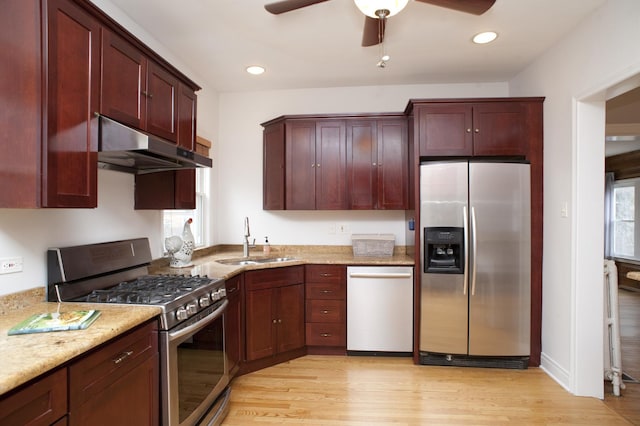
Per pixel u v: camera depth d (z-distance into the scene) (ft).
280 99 12.14
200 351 6.15
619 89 6.98
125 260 6.86
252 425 6.71
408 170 10.68
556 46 8.62
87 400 3.86
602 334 7.68
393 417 6.96
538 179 9.21
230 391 7.41
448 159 9.56
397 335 9.75
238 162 12.31
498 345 9.10
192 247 9.02
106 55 5.22
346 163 10.92
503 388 8.11
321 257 10.89
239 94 12.30
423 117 9.49
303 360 9.76
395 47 8.89
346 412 7.14
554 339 8.63
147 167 7.36
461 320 9.16
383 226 11.87
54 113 4.26
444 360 9.35
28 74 4.13
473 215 9.01
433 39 8.46
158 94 6.66
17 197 4.17
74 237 6.10
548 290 8.90
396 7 5.05
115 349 4.31
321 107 12.00
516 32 8.09
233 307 8.25
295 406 7.38
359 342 9.89
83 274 5.81
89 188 4.89
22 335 3.92
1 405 2.89
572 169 7.89
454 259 9.43
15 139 4.17
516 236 9.07
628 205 20.42
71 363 3.65
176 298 5.53
